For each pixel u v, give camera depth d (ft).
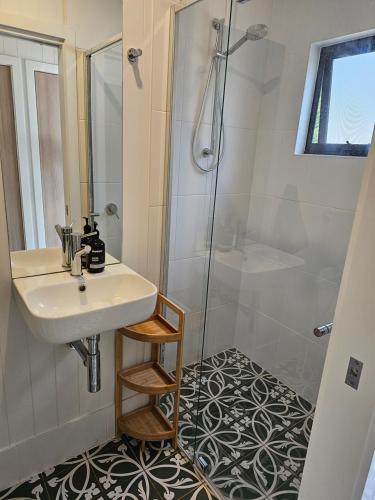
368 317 2.25
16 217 4.16
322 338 5.94
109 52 4.31
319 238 5.90
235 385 6.61
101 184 4.74
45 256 4.52
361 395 2.38
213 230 6.64
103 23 4.18
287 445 5.40
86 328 3.76
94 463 5.28
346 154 5.37
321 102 5.63
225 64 5.71
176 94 5.15
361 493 2.57
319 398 2.72
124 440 5.73
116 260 5.23
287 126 6.15
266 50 6.15
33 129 4.09
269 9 5.84
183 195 5.96
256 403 6.23
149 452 5.49
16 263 4.31
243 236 7.21
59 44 4.00
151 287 4.45
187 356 6.81
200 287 6.78
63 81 4.14
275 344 6.82
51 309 4.22
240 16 5.55
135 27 4.41
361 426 2.42
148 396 6.11
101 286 4.61
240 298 7.51
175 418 5.47
